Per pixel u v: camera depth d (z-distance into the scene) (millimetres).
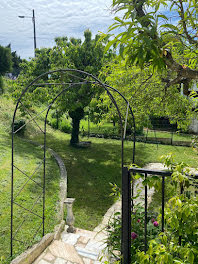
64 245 4852
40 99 12180
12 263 3822
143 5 1944
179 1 2209
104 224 6332
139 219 3225
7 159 9055
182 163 2000
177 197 1880
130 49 1799
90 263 4344
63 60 11922
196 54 2830
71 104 11445
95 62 12016
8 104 16969
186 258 1849
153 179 2059
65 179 8539
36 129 16203
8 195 6418
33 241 4664
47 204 6379
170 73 4102
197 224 1821
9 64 21328
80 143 14477
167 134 17969
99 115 11812
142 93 5582
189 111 6168
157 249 1873
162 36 1854
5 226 5109
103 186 9023
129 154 13242
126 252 2127
